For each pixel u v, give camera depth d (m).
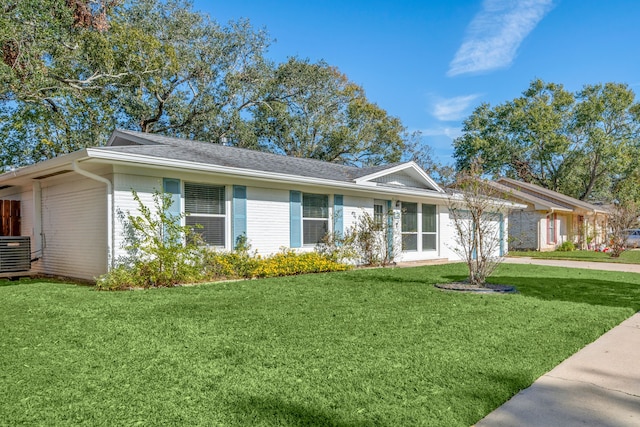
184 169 8.74
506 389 3.20
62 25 15.65
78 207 9.37
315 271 10.81
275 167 11.37
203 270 9.01
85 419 2.60
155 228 8.57
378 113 32.78
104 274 8.29
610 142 32.22
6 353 3.80
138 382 3.18
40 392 2.98
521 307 6.18
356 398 2.97
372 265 12.91
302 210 11.84
